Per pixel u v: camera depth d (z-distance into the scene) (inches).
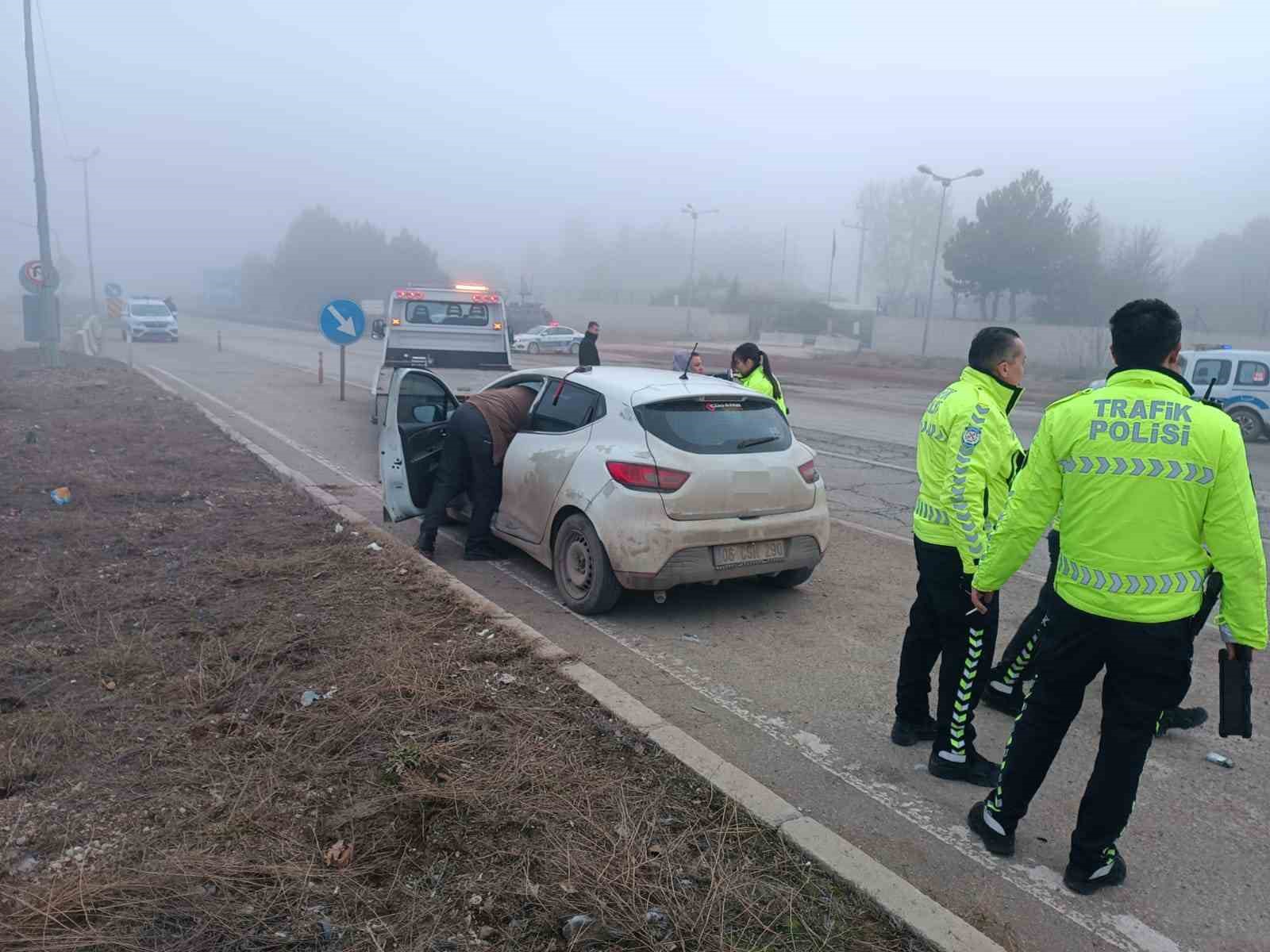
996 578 132.3
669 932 114.5
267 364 1100.5
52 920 112.3
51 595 226.5
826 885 124.0
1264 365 647.8
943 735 159.0
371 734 158.9
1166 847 141.8
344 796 141.3
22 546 268.1
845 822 145.8
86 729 159.0
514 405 275.3
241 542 278.7
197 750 153.2
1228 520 114.3
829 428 649.0
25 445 431.5
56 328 898.1
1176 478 115.5
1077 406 123.0
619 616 235.1
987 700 193.2
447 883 122.1
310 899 118.3
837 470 468.8
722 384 249.0
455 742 156.5
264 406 653.9
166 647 194.7
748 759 164.4
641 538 218.5
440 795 139.6
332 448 478.9
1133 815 151.3
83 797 139.6
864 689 195.2
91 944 108.8
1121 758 123.4
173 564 255.4
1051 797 155.3
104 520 300.5
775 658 210.1
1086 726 182.5
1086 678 126.6
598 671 200.4
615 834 133.0
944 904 125.9
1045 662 128.3
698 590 258.2
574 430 244.7
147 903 116.0
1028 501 126.3
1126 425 118.1
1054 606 126.5
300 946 110.3
